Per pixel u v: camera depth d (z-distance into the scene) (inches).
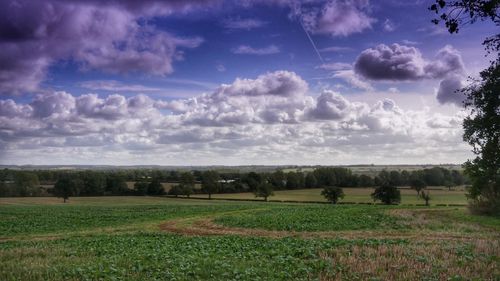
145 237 1519.4
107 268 700.7
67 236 1688.0
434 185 5802.2
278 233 1637.6
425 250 882.8
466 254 834.2
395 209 2677.2
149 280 637.9
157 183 5319.9
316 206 3415.4
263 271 692.7
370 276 641.6
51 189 5324.8
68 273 683.4
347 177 6087.6
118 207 3535.9
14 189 5196.9
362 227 1759.4
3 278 664.4
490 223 1849.2
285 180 5959.6
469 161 2156.7
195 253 970.7
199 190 5462.6
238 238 1366.9
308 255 856.9
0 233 1908.2
